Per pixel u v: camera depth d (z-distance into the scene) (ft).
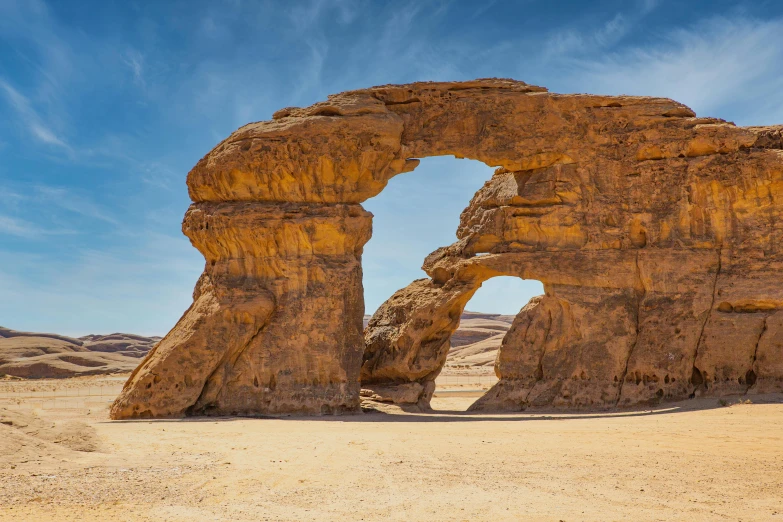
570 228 89.15
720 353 80.07
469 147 90.63
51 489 37.17
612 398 83.20
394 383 102.94
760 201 82.69
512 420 74.54
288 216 86.22
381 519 33.14
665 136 86.63
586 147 89.15
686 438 55.36
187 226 90.68
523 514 33.96
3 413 51.11
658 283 84.64
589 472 43.32
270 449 52.54
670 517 33.47
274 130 86.43
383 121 86.58
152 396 81.46
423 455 49.60
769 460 46.47
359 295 86.53
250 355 84.58
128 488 38.06
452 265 100.99
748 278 81.41
